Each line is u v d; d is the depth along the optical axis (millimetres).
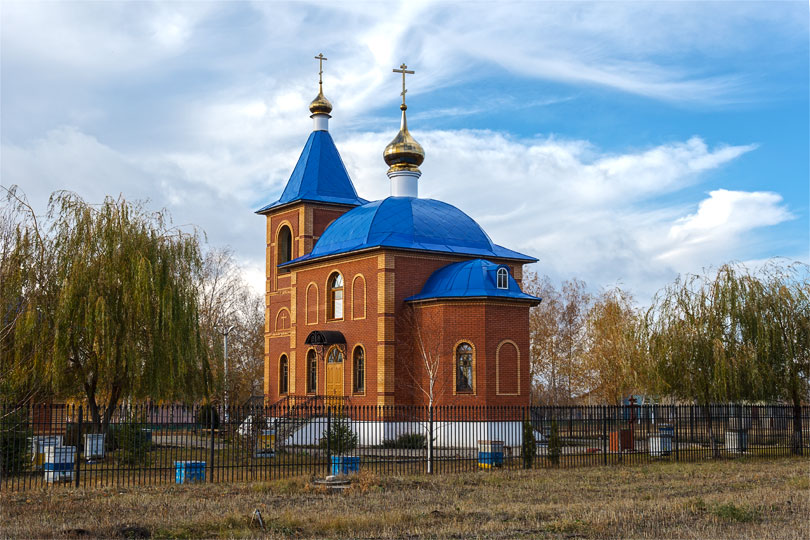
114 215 28609
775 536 14383
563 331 63062
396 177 46938
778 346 31719
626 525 15703
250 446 28766
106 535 14984
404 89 47625
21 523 16031
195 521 16156
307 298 45031
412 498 19781
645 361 32531
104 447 27312
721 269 32188
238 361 66688
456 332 37906
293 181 52188
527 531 15250
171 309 28344
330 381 42656
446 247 41844
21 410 24062
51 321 27031
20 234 27094
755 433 33312
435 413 37344
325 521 15922
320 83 53312
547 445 28812
